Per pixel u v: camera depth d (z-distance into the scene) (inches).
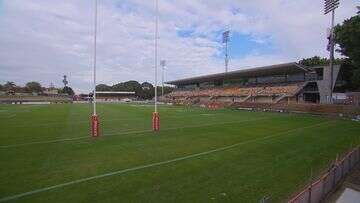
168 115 1606.8
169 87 5521.7
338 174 418.6
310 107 1765.5
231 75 2915.8
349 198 365.1
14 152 594.6
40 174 443.5
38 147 649.0
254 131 940.6
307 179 434.0
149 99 5428.2
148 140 751.1
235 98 2834.6
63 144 686.5
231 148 653.3
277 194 374.6
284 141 748.6
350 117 1456.7
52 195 360.5
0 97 4030.5
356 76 1727.4
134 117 1430.9
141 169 477.7
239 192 378.9
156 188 388.8
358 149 534.9
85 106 2689.5
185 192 376.5
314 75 2231.8
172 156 569.9
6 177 427.8
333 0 1679.4
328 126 1095.6
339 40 1536.7
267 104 2145.7
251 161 535.8
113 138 776.3
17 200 343.6
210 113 1788.9
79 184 401.1
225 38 3189.0
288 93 2252.7
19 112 1760.6
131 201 345.4
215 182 416.2
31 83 6264.8
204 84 3799.2
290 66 2155.5
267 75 2723.9
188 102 3312.0
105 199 350.3
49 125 1063.0
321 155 588.7
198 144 700.7
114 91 5876.0
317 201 333.4
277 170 479.8
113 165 499.2
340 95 1867.6
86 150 619.8
